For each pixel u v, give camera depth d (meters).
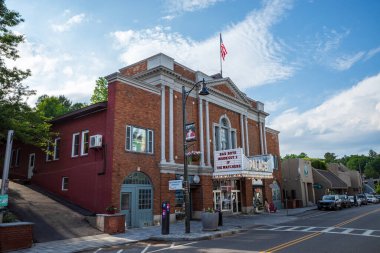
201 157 25.62
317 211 34.78
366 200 52.50
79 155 21.02
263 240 13.73
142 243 14.16
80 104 45.34
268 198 34.31
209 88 27.66
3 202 11.77
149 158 21.02
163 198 21.38
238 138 31.67
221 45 31.81
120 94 19.78
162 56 23.45
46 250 12.19
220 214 20.14
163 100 22.86
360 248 11.14
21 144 26.58
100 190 18.72
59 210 18.20
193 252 11.20
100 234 16.06
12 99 18.16
